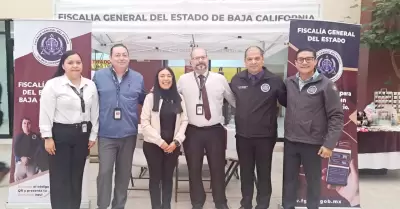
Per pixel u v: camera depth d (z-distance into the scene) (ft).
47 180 11.48
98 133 10.32
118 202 10.73
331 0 21.34
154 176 10.44
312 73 9.65
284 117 10.63
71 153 9.47
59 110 9.21
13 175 11.41
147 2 15.14
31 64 11.03
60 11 15.03
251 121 10.50
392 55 18.56
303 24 10.96
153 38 16.58
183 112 10.48
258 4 15.21
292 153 10.04
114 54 10.11
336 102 9.32
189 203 12.77
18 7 22.40
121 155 10.53
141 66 23.35
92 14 15.08
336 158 11.63
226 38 16.52
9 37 23.84
